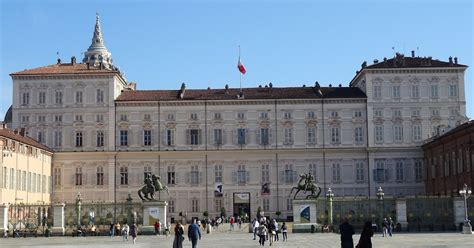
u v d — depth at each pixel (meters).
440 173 115.25
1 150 98.94
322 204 89.75
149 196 96.94
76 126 125.19
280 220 121.50
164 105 126.38
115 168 124.69
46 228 87.75
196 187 124.81
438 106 125.69
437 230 87.00
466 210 79.75
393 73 126.12
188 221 123.62
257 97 127.06
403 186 124.38
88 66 128.75
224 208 124.00
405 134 125.31
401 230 86.56
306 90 129.88
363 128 125.81
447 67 125.62
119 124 125.56
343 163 125.25
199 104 126.44
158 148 125.44
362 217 89.06
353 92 128.12
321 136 126.00
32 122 125.25
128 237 80.88
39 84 125.75
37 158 116.00
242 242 69.06
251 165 125.62
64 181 124.38
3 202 99.12
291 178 125.00
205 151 124.81
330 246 60.12
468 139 100.00
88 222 89.38
